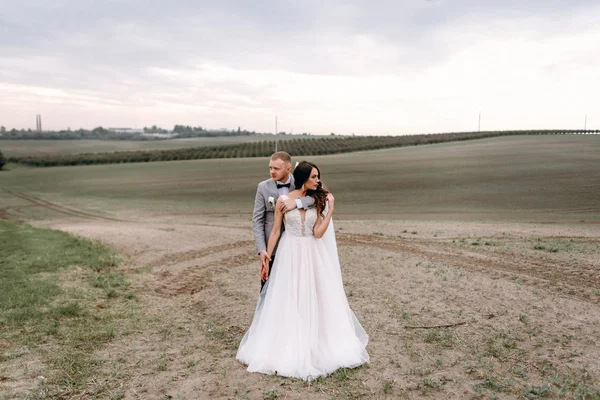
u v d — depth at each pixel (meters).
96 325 5.79
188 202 33.94
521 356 4.61
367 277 8.54
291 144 93.75
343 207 28.19
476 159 48.53
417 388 3.92
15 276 8.60
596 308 6.25
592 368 4.29
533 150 53.66
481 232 15.34
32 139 174.50
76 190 43.84
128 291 8.01
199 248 13.48
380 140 95.38
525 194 28.70
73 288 7.82
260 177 47.41
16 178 55.09
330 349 4.44
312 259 4.60
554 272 8.65
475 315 6.05
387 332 5.43
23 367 4.32
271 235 4.67
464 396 3.77
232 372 4.27
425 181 36.91
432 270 8.95
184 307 7.05
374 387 3.94
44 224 24.19
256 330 4.61
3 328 5.49
